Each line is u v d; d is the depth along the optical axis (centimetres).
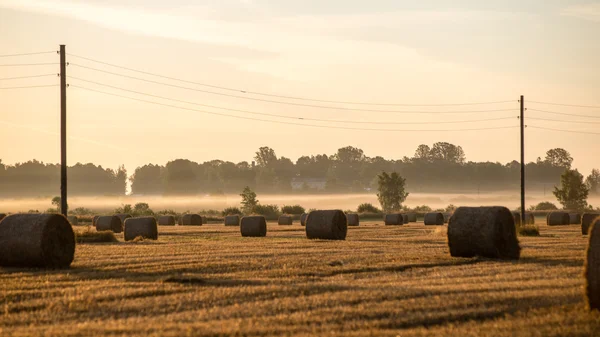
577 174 19825
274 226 10988
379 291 2912
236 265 3922
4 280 3338
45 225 3928
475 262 4116
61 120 6775
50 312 2581
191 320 2425
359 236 7138
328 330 2267
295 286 3073
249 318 2434
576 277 3344
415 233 7819
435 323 2394
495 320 2420
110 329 2275
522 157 9162
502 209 4328
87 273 3622
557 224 10631
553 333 2209
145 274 3584
